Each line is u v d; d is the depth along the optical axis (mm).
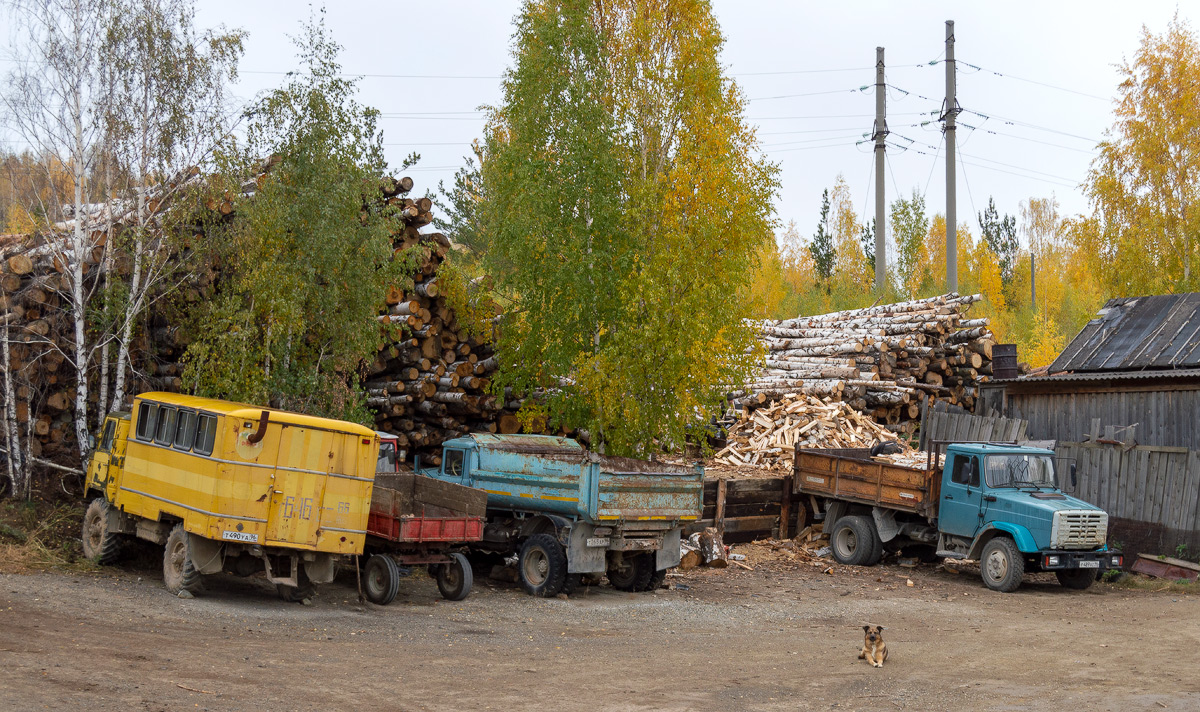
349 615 11641
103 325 15031
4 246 15320
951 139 42219
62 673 7188
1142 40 34188
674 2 19281
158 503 11953
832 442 23172
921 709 7926
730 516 20141
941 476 17781
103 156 14859
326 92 15773
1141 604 14953
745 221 17984
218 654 8625
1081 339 22703
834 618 13406
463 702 7680
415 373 19031
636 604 13938
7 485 14969
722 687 8672
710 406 18516
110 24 14625
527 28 19547
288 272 14992
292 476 11508
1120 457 19516
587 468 13789
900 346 26938
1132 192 34062
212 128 15359
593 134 18203
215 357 14414
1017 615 13789
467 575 13398
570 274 17578
